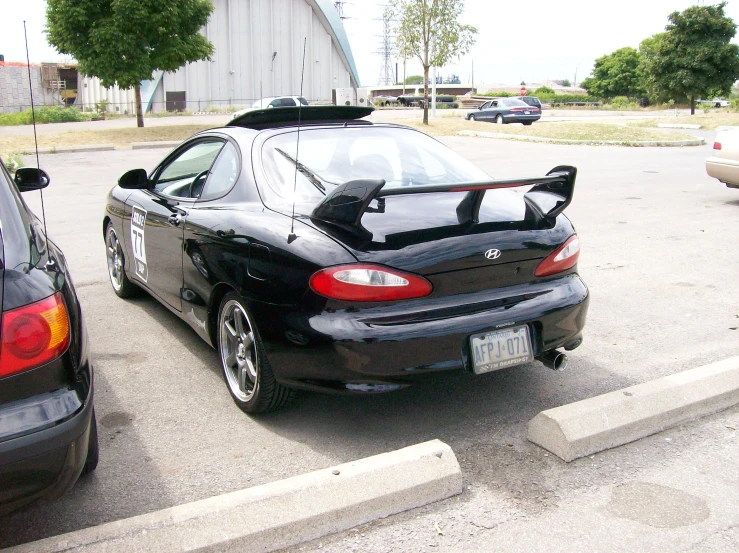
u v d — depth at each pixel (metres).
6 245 2.46
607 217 9.42
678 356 4.53
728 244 7.74
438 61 28.69
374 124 4.40
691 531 2.71
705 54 43.16
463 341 3.19
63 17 24.75
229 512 2.61
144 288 5.10
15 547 2.42
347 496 2.75
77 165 16.84
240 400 3.71
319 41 63.69
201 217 3.93
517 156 18.33
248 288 3.41
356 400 3.90
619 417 3.39
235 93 60.66
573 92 108.75
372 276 3.06
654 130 25.06
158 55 25.95
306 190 3.62
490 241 3.29
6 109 38.56
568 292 3.53
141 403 3.87
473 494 2.98
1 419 2.25
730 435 3.46
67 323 2.47
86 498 2.95
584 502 2.91
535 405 3.83
